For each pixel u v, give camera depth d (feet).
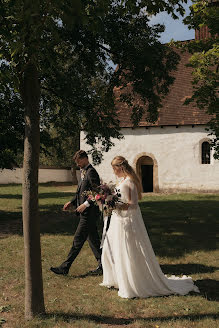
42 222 33.37
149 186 76.28
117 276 13.98
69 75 28.09
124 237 13.88
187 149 63.21
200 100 28.27
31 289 11.50
